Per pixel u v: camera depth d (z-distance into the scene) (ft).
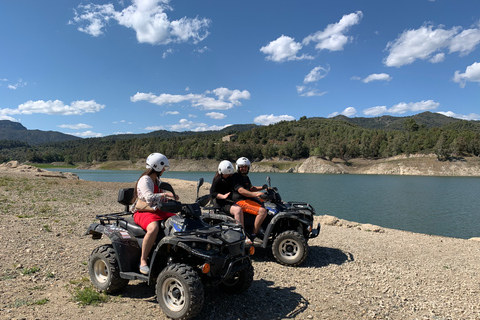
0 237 22.53
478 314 14.30
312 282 17.85
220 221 19.89
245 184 22.03
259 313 13.51
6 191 56.70
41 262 18.24
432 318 13.84
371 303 15.23
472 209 107.76
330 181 309.83
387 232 38.68
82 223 30.40
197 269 13.38
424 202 131.64
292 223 22.68
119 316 12.32
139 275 13.32
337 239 30.14
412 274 20.13
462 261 24.49
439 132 596.70
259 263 21.11
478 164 480.23
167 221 13.75
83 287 15.05
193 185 104.88
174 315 11.97
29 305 12.84
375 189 209.87
